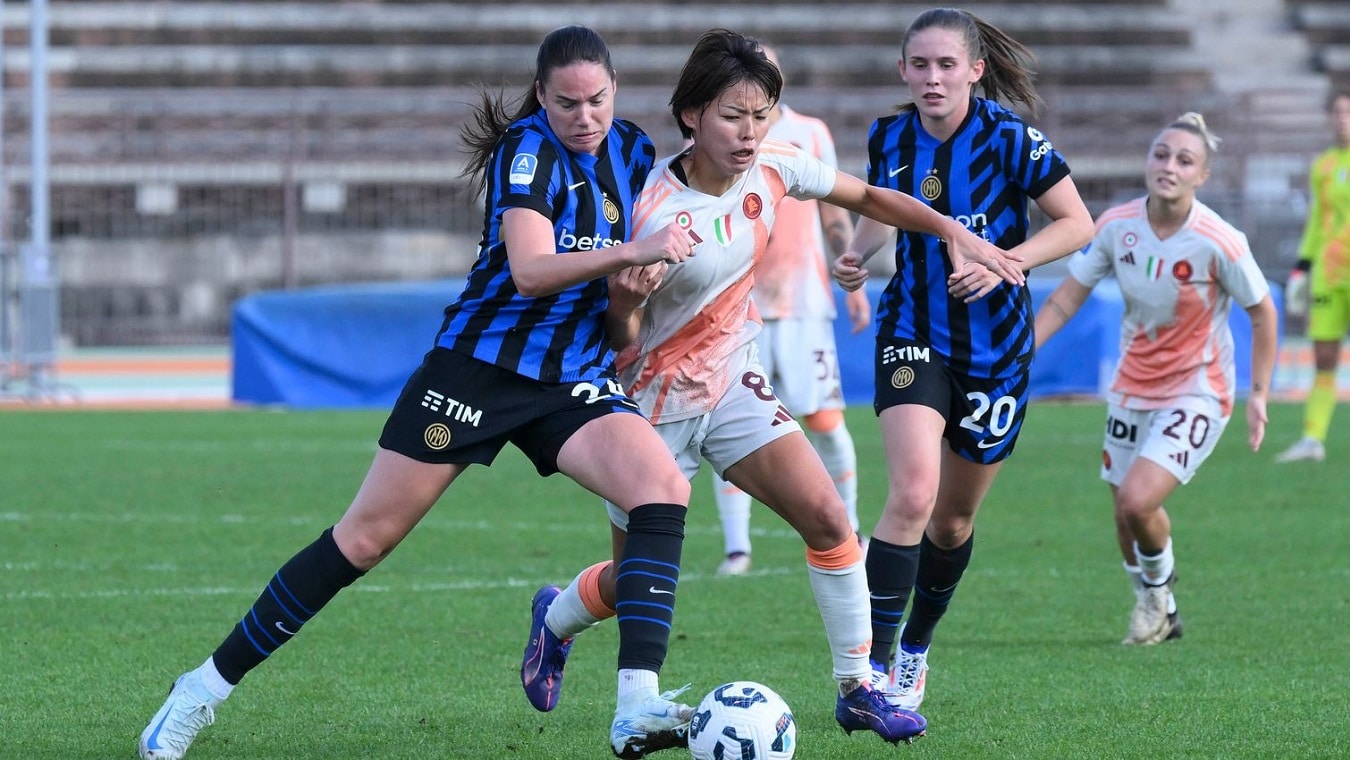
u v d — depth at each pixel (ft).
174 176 320.29
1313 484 124.36
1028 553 94.63
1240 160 315.17
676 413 51.24
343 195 325.01
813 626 73.46
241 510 111.45
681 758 51.31
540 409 48.21
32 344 210.18
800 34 384.27
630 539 47.19
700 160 49.80
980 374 57.88
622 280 47.62
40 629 71.72
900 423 57.31
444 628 72.69
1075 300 75.97
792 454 50.60
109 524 104.68
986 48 60.29
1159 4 400.67
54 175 314.76
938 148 58.59
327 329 199.00
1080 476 131.03
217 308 315.37
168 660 65.62
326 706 58.13
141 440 159.53
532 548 96.32
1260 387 73.46
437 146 331.77
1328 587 83.25
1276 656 67.00
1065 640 70.85
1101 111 335.06
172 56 363.97
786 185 51.37
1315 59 386.93
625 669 46.65
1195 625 74.02
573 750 52.11
